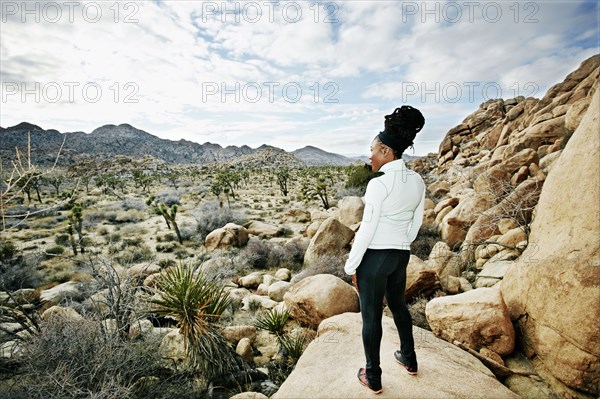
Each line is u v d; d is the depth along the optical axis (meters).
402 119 2.11
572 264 3.25
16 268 10.65
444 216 10.66
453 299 4.17
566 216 3.65
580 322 3.02
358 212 14.16
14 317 4.27
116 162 122.19
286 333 6.02
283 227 17.08
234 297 7.80
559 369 3.17
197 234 16.89
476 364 3.14
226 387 4.35
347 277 8.08
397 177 2.12
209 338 4.52
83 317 4.09
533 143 13.72
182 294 4.59
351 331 3.64
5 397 3.12
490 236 7.28
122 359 3.58
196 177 69.06
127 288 4.54
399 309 2.39
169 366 4.44
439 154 37.75
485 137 30.48
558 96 20.12
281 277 9.88
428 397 2.31
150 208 26.73
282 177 40.19
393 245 2.14
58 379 3.13
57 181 37.06
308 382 2.69
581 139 3.79
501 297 3.89
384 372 2.58
